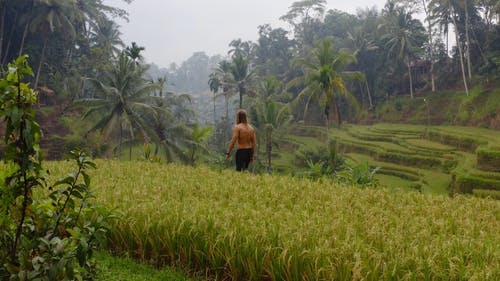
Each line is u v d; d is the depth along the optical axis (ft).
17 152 10.03
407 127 199.31
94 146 145.69
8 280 10.25
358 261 13.32
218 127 240.53
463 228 18.54
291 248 15.07
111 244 19.36
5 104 9.89
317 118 266.77
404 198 24.99
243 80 207.10
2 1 169.99
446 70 242.99
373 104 253.03
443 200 24.85
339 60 121.08
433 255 14.28
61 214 10.93
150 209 19.07
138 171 32.83
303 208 21.40
